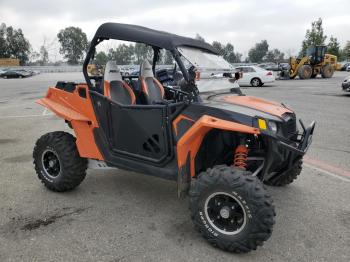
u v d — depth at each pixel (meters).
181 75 4.05
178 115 3.50
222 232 3.22
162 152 3.68
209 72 3.85
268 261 3.11
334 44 62.00
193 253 3.22
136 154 3.92
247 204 3.04
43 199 4.35
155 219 3.85
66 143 4.34
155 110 3.63
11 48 90.50
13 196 4.43
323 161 5.80
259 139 3.66
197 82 3.62
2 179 5.03
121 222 3.78
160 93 4.51
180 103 3.47
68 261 3.09
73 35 73.69
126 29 3.82
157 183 4.88
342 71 46.81
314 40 48.56
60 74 50.38
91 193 4.54
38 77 44.47
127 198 4.39
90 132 4.21
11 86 26.88
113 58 5.11
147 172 3.84
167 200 4.34
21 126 9.05
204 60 3.91
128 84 4.68
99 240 3.42
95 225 3.71
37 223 3.74
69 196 4.45
